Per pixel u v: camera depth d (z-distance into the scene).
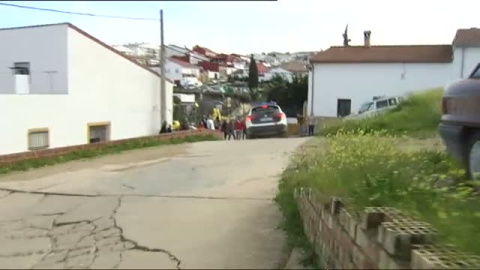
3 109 14.32
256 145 14.26
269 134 20.55
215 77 84.56
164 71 23.09
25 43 18.02
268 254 4.69
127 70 20.75
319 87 34.19
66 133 17.23
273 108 21.05
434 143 7.76
